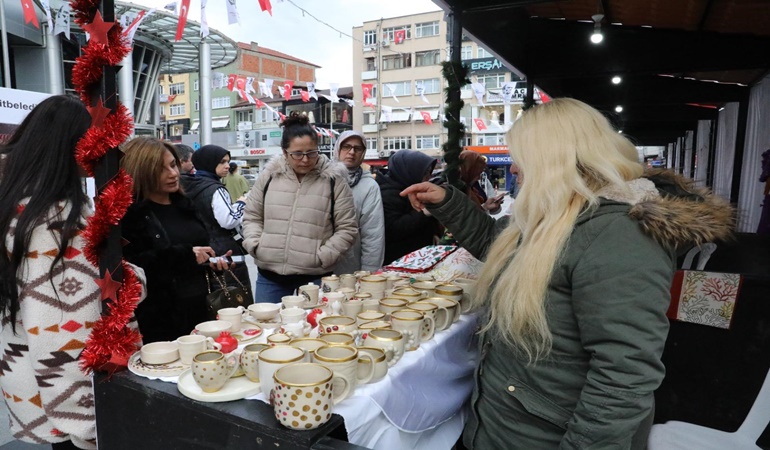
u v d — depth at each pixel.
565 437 0.96
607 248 0.94
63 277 1.13
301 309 1.50
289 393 0.83
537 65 4.43
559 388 1.05
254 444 0.87
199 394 0.95
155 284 1.67
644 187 1.05
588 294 0.94
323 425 0.87
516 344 1.11
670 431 1.60
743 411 2.17
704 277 2.19
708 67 4.20
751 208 5.82
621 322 0.90
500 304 1.10
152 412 1.01
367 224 2.71
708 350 2.21
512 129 1.17
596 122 1.10
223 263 1.87
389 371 1.17
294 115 2.34
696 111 8.55
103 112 1.04
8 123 3.31
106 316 1.09
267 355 1.01
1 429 2.27
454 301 1.57
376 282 1.80
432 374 1.35
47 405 1.15
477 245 1.62
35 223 1.09
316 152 2.34
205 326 1.33
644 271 0.91
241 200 3.02
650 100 6.41
